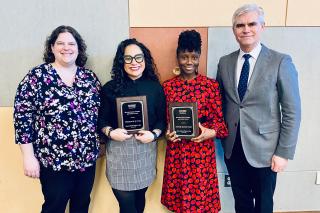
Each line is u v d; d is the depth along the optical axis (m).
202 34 1.85
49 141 1.43
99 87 1.61
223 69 1.63
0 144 1.89
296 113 1.41
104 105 1.57
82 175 1.57
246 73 1.51
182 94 1.60
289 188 2.11
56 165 1.45
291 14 1.85
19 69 1.82
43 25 1.78
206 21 1.83
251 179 1.68
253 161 1.55
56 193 1.50
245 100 1.52
